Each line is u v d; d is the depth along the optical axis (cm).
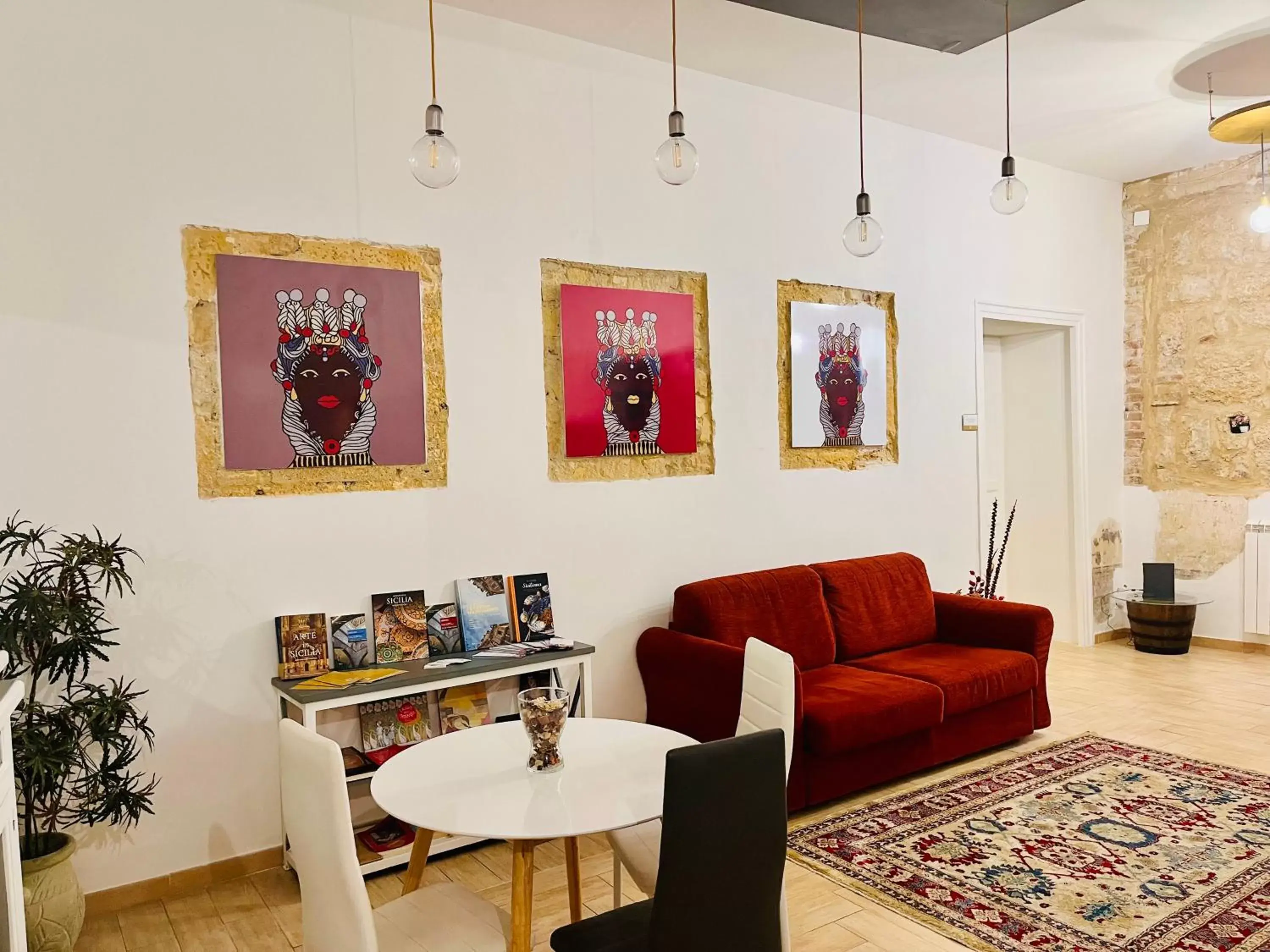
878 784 376
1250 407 583
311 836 169
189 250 300
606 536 391
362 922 163
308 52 321
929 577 520
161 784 294
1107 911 267
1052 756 405
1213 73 432
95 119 284
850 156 480
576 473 384
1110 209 633
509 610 359
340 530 326
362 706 326
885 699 356
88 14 283
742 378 438
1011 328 606
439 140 258
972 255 543
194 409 301
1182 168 602
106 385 287
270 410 312
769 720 239
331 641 322
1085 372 617
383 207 336
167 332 296
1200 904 269
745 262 439
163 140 296
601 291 387
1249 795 352
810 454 466
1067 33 387
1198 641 616
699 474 423
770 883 173
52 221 279
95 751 284
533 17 361
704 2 350
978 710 400
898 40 378
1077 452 618
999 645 438
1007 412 657
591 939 181
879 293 496
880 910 273
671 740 236
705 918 166
